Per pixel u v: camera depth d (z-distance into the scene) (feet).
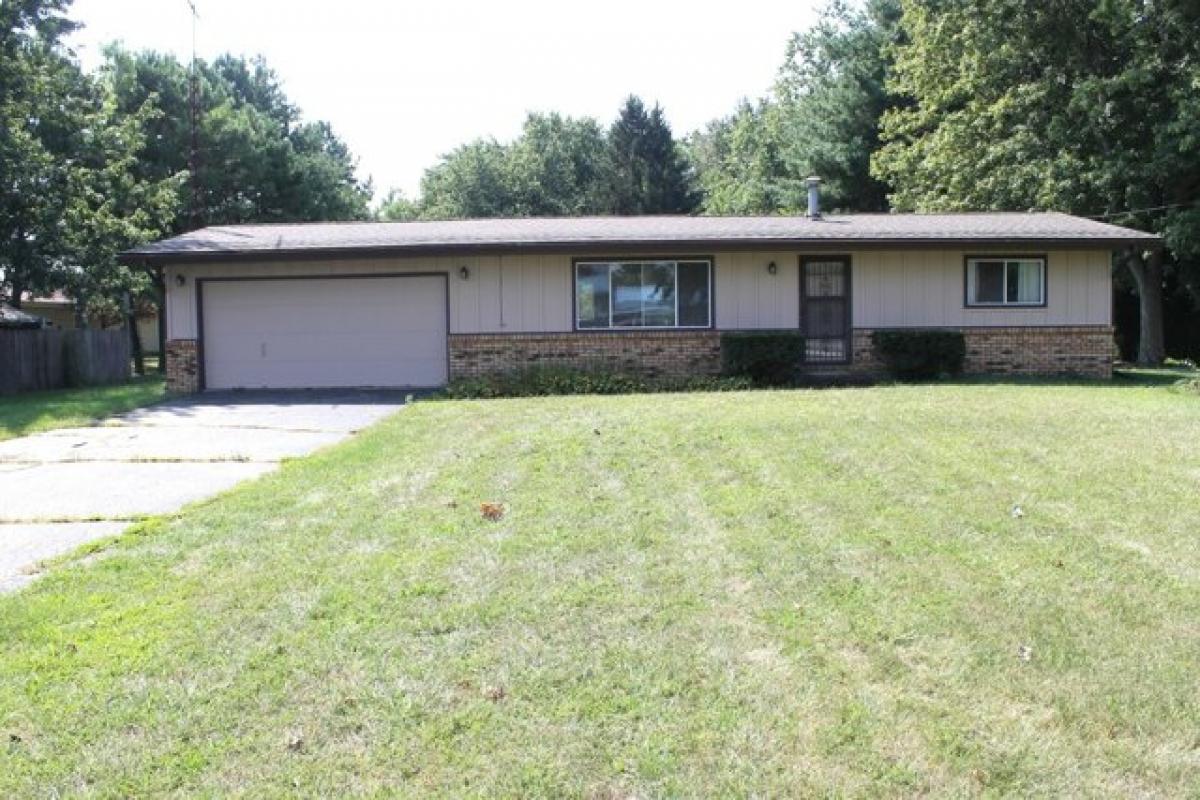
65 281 75.72
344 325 52.75
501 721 11.03
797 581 15.64
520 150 187.11
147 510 21.94
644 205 167.43
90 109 80.38
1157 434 29.27
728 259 52.70
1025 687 11.82
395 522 19.72
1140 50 68.59
